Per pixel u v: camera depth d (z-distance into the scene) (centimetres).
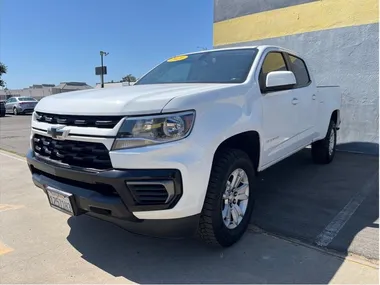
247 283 256
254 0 832
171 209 253
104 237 336
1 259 296
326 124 569
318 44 744
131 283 259
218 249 305
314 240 321
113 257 298
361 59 695
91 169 262
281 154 412
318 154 596
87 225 364
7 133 1230
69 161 279
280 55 439
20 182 535
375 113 690
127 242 325
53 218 385
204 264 283
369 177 527
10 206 425
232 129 293
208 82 363
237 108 312
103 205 257
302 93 462
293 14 772
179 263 286
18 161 699
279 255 295
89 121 265
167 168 248
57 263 289
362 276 262
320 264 280
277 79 357
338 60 722
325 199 432
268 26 816
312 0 743
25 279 265
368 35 681
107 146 253
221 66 390
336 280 257
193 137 260
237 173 313
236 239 314
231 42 888
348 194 450
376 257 289
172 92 280
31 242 328
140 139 248
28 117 2300
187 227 268
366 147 708
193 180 257
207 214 279
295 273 268
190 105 263
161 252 304
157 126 250
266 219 371
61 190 281
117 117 253
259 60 382
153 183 247
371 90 691
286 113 411
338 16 712
